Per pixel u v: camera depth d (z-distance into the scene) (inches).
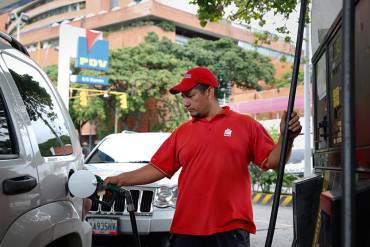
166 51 1750.7
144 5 2003.0
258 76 1855.3
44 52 2333.9
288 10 203.3
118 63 1621.6
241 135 114.3
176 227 116.3
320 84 125.1
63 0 2475.4
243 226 112.3
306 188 114.0
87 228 126.3
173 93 120.3
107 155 289.9
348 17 45.2
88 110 1642.5
